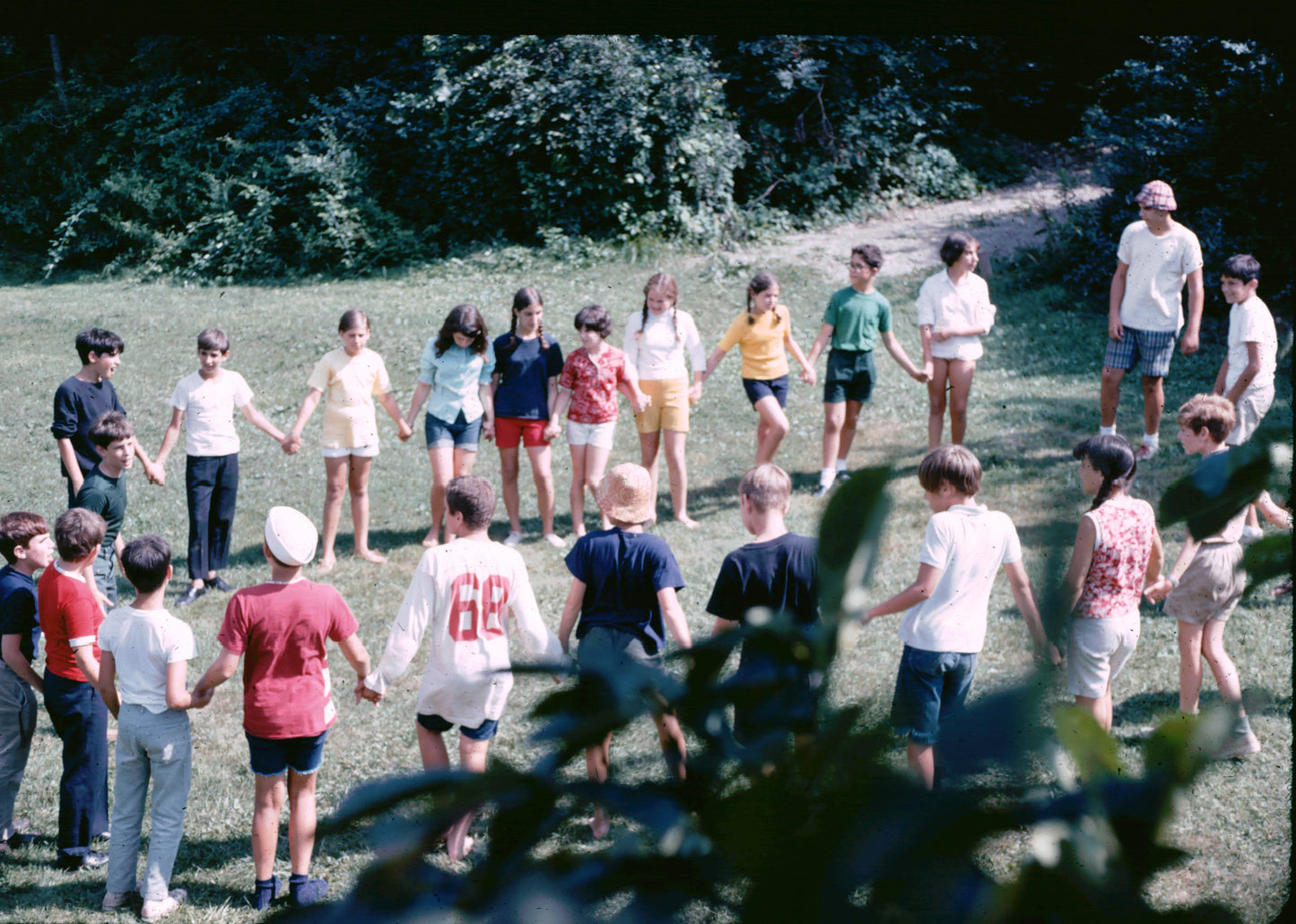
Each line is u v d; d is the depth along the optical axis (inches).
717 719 21.9
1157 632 219.5
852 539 23.1
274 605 160.1
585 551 164.7
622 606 161.9
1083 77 663.1
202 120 791.1
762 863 20.4
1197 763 20.7
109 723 223.3
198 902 167.8
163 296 684.1
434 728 163.9
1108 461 141.2
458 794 20.8
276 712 160.4
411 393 461.1
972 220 653.3
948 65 720.3
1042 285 552.7
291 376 496.1
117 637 163.8
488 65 679.1
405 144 738.2
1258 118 416.2
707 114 655.1
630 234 647.1
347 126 728.3
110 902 166.4
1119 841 20.0
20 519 177.8
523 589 165.0
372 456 295.4
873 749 21.0
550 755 21.6
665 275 303.0
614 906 20.1
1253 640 197.5
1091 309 516.1
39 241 834.2
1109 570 141.5
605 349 295.4
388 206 725.3
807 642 22.2
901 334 505.0
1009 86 729.0
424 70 720.3
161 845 164.1
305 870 164.9
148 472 260.5
